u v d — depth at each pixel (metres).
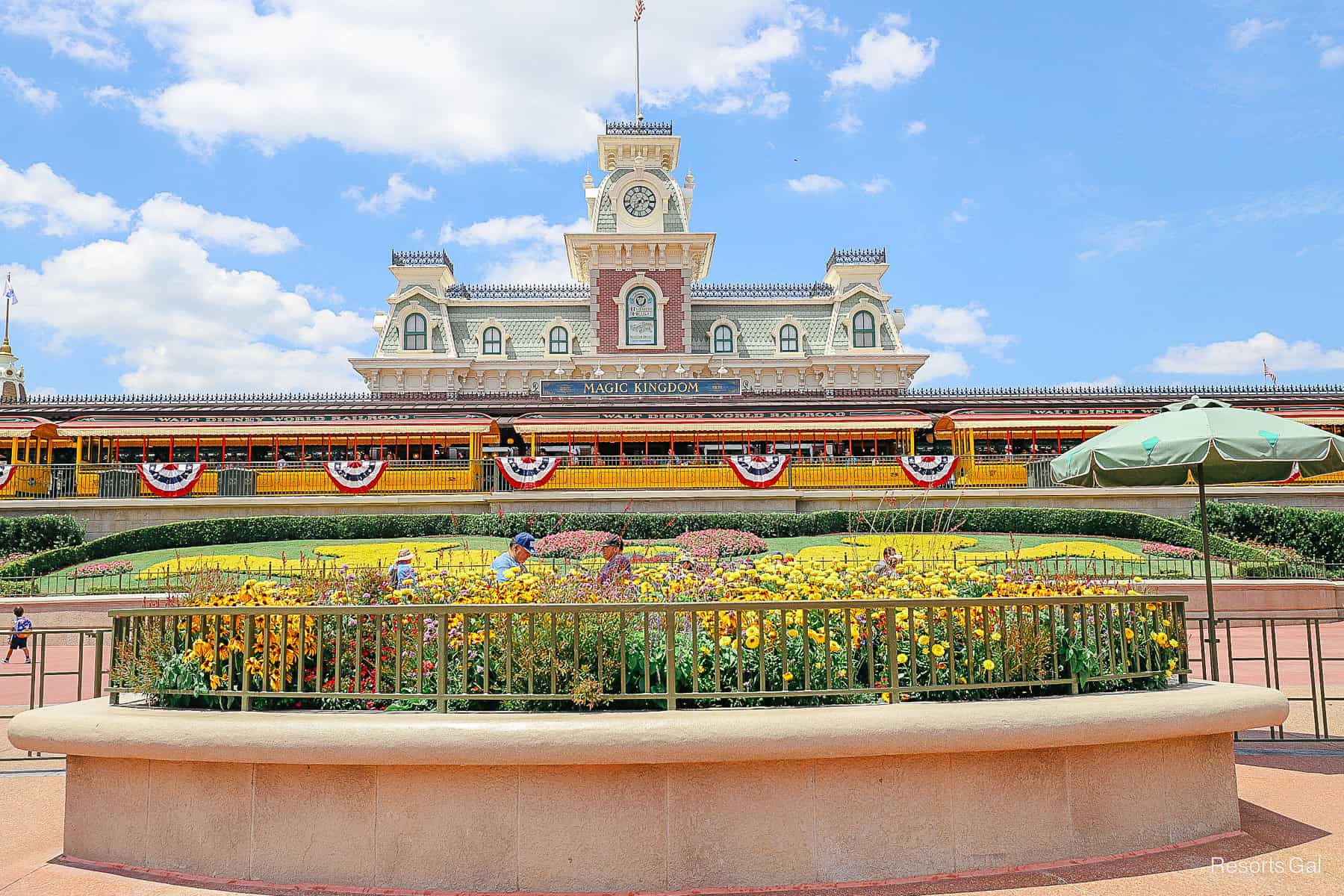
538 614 5.89
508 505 31.95
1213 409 9.21
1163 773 6.09
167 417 36.53
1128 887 5.33
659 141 54.22
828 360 53.59
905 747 5.41
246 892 5.39
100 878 5.62
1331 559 25.47
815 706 5.84
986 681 6.09
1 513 30.58
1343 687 12.70
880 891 5.29
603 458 33.94
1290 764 8.21
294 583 7.19
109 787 5.97
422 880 5.36
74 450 35.31
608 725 5.27
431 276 55.12
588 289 56.16
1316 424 34.50
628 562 8.92
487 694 5.71
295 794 5.55
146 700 6.46
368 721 5.43
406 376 52.88
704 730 5.26
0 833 6.70
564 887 5.29
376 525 29.89
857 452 37.09
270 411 36.81
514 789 5.37
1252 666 14.83
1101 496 31.38
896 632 6.11
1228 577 21.25
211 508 31.42
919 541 25.33
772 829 5.38
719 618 6.02
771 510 32.16
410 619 6.32
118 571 23.52
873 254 57.34
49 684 15.41
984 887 5.34
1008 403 38.53
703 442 36.81
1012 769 5.68
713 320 55.44
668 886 5.30
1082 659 6.33
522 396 40.53
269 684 6.04
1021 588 6.93
